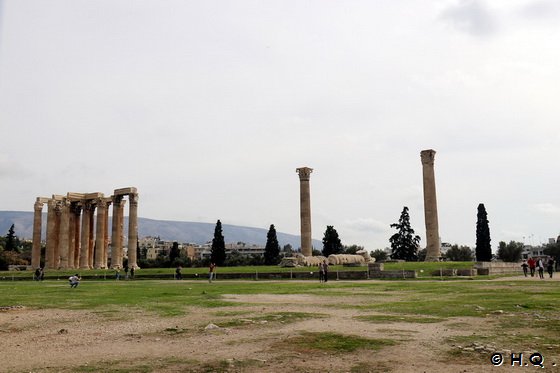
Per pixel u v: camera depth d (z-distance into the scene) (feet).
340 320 52.60
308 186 257.34
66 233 279.49
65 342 42.60
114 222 275.80
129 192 268.21
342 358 33.99
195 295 92.22
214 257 340.18
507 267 186.70
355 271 151.12
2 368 32.55
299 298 82.48
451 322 49.85
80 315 62.18
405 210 365.61
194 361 33.73
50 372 31.14
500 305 62.54
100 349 39.11
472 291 87.51
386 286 108.27
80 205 302.66
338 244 370.53
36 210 303.07
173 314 61.16
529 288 91.50
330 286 112.98
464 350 35.65
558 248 427.74
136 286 129.49
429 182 229.86
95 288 122.31
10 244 465.47
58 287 132.36
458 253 422.41
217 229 344.28
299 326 48.57
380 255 484.74
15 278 222.48
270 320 53.11
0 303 79.36
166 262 383.86
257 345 38.96
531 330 44.01
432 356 34.19
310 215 255.09
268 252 346.54
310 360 33.50
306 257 222.89
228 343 40.11
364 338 41.04
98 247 279.08
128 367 32.30
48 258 291.58
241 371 30.81
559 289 87.86
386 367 31.27
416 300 73.87
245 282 143.13
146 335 45.32
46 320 57.67
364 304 69.82
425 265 181.68
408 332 44.11
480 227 313.73
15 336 46.37
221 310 64.59
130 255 262.26
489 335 41.73
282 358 34.19
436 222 227.40
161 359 34.65
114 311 66.13
